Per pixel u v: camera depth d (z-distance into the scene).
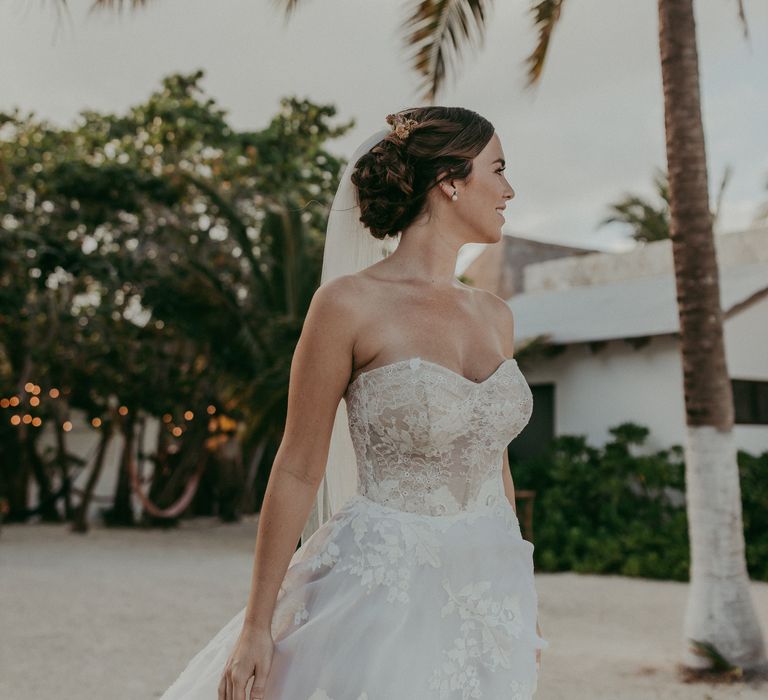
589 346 13.69
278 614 1.79
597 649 6.52
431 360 1.81
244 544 15.34
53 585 9.63
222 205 16.25
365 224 2.02
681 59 6.03
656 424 12.80
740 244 14.96
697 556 5.89
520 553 1.85
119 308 18.02
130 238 17.88
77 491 17.59
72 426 23.92
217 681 1.82
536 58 7.36
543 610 8.30
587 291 16.12
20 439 18.50
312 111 19.41
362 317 1.81
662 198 24.00
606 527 11.95
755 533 10.90
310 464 1.78
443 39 7.44
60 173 17.11
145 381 18.22
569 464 12.39
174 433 18.08
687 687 5.41
